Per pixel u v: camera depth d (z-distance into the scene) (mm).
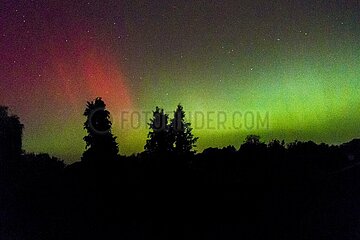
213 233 14344
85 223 16016
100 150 21422
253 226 14617
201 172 20500
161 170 20625
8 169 21312
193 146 21266
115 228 15430
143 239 14344
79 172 21156
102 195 18781
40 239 14602
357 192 16703
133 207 17297
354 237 12664
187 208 16969
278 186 18516
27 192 19297
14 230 15336
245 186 18938
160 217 16250
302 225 14141
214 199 17578
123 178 20000
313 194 17125
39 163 21969
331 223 13992
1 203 18219
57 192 19062
